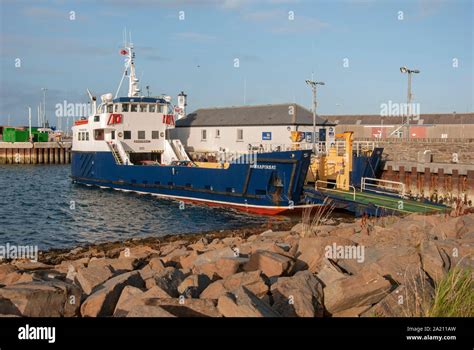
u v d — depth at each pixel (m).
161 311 5.77
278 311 6.20
